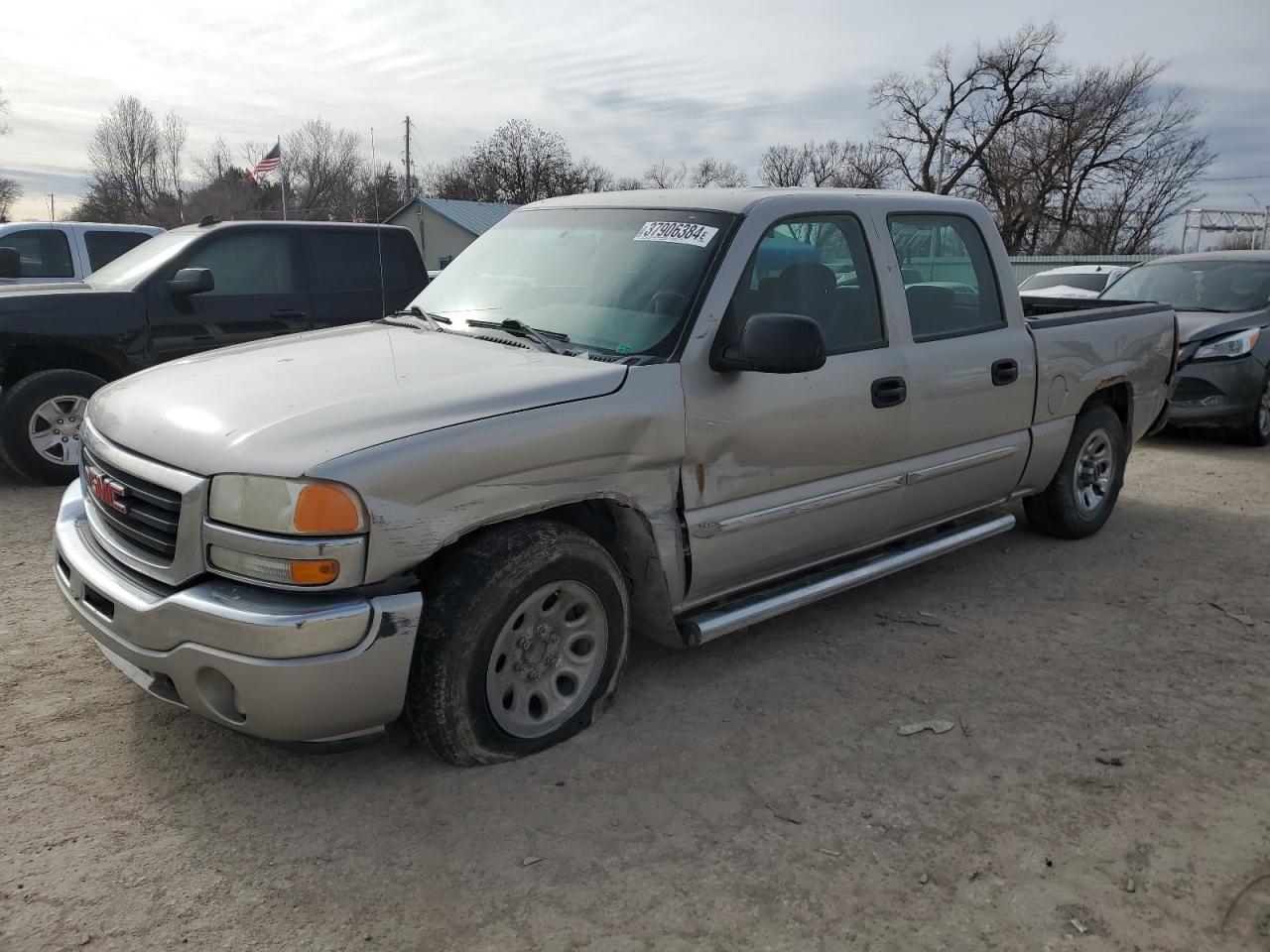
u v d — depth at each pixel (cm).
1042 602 480
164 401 317
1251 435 888
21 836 278
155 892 256
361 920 248
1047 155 4553
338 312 796
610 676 344
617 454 323
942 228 455
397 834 283
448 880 264
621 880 265
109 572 304
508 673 316
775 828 290
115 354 691
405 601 279
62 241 1068
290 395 305
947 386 437
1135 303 617
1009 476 500
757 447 365
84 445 344
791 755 331
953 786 314
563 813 294
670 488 344
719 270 359
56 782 305
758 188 411
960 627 447
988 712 365
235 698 276
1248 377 854
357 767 317
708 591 370
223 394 312
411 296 839
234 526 274
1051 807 304
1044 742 344
